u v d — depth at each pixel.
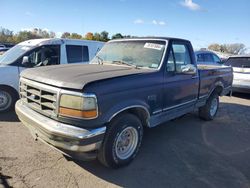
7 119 5.74
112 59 4.74
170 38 4.54
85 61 7.77
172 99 4.50
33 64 6.58
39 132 3.33
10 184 3.15
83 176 3.47
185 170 3.79
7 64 6.30
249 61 9.88
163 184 3.39
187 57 5.01
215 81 6.17
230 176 3.68
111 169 3.68
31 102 3.66
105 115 3.19
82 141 3.01
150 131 5.43
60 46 7.22
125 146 3.76
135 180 3.45
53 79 3.25
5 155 3.90
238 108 8.22
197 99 5.46
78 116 3.00
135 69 4.08
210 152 4.50
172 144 4.77
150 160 4.05
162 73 4.16
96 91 3.07
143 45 4.59
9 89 6.27
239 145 4.91
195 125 6.05
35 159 3.83
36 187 3.14
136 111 3.90
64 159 3.88
